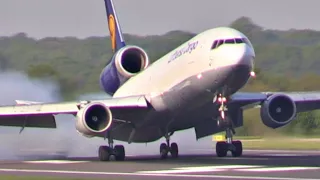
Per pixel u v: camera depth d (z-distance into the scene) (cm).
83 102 12669
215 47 11700
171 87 12612
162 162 12125
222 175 9144
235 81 11594
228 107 13162
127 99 12912
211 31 12069
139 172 9900
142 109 13025
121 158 13388
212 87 11812
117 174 9594
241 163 11406
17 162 12769
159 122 13325
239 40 11631
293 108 13000
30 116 13625
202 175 9206
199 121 13150
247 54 11425
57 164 12038
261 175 9056
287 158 12850
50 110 13050
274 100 12925
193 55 12125
